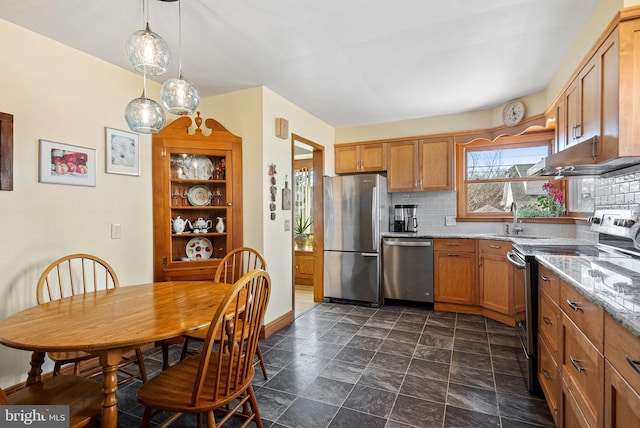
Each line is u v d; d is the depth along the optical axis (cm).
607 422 109
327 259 432
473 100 362
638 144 156
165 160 298
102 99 258
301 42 234
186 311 160
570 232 318
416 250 398
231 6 190
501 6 194
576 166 206
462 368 244
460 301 379
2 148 200
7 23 204
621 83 158
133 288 211
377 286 407
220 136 312
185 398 138
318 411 192
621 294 117
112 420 129
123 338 126
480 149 417
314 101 362
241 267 273
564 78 264
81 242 244
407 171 433
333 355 268
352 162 467
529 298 212
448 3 190
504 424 179
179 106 185
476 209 422
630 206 202
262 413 191
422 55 255
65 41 229
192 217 322
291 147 365
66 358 177
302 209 564
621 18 158
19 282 209
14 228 207
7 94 204
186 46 239
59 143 229
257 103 317
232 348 139
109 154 262
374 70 282
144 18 202
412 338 303
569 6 194
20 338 126
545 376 192
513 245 284
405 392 212
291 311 354
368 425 180
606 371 110
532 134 382
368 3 189
